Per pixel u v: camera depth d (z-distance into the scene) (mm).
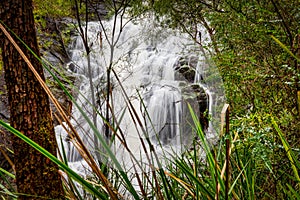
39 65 1955
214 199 930
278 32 1916
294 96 1405
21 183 1847
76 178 750
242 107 1805
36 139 1830
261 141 1203
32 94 1887
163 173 1019
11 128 678
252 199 1091
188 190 1022
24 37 1910
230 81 1747
